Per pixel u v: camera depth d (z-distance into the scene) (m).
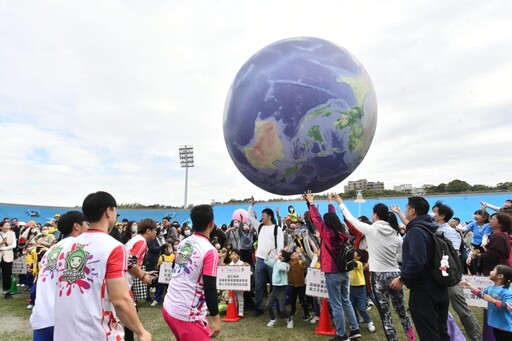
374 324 5.71
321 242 4.89
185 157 27.31
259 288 6.39
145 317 6.39
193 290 2.84
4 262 8.53
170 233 10.01
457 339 3.99
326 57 3.31
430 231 3.35
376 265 4.36
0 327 5.89
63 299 2.15
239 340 5.06
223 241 8.10
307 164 3.20
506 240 4.52
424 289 3.28
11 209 18.77
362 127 3.31
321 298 5.73
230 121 3.45
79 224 3.46
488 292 3.84
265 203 17.94
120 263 2.18
